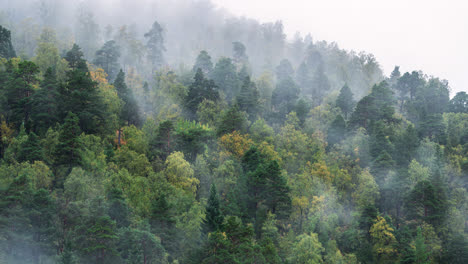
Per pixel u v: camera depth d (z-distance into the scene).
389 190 79.56
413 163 87.00
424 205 73.31
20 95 80.25
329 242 65.44
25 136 64.88
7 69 89.00
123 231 48.19
